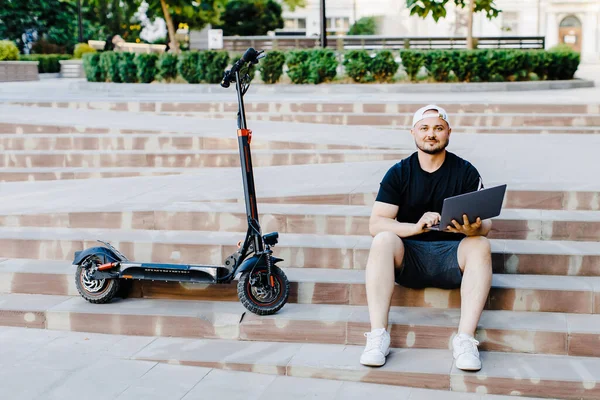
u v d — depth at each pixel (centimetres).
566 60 1616
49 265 528
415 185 441
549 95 1282
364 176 657
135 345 454
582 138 868
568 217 513
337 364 413
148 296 500
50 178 791
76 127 896
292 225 545
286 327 448
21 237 551
